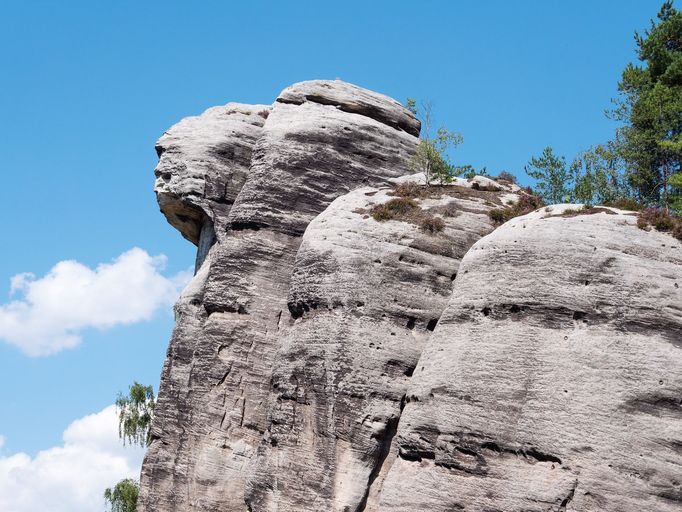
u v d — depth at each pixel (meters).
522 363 46.62
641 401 44.19
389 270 54.78
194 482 60.72
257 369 61.62
